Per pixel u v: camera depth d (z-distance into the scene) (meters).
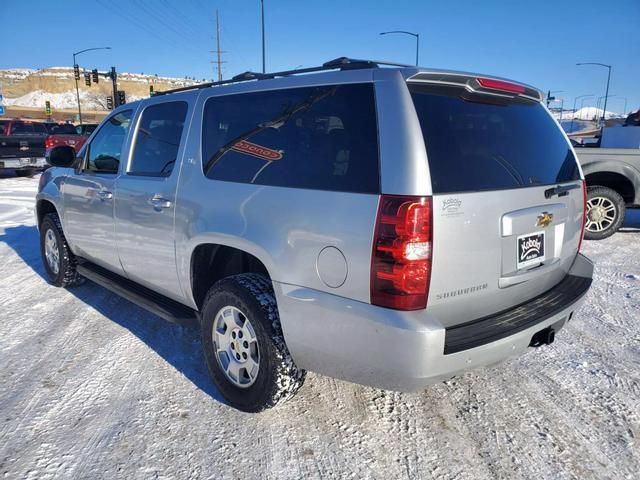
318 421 2.98
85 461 2.61
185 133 3.38
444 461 2.65
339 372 2.56
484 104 2.72
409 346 2.21
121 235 3.94
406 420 3.00
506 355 2.53
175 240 3.35
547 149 3.04
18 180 17.67
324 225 2.45
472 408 3.13
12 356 3.77
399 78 2.38
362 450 2.73
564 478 2.53
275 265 2.66
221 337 3.09
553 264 2.95
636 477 2.53
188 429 2.89
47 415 3.01
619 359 3.77
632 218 9.65
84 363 3.66
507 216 2.51
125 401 3.17
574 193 3.13
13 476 2.49
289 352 2.73
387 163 2.29
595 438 2.84
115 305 4.84
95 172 4.36
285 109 2.82
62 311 4.68
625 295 5.14
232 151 3.05
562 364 3.70
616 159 7.29
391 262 2.21
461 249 2.32
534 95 3.08
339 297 2.42
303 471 2.56
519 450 2.73
